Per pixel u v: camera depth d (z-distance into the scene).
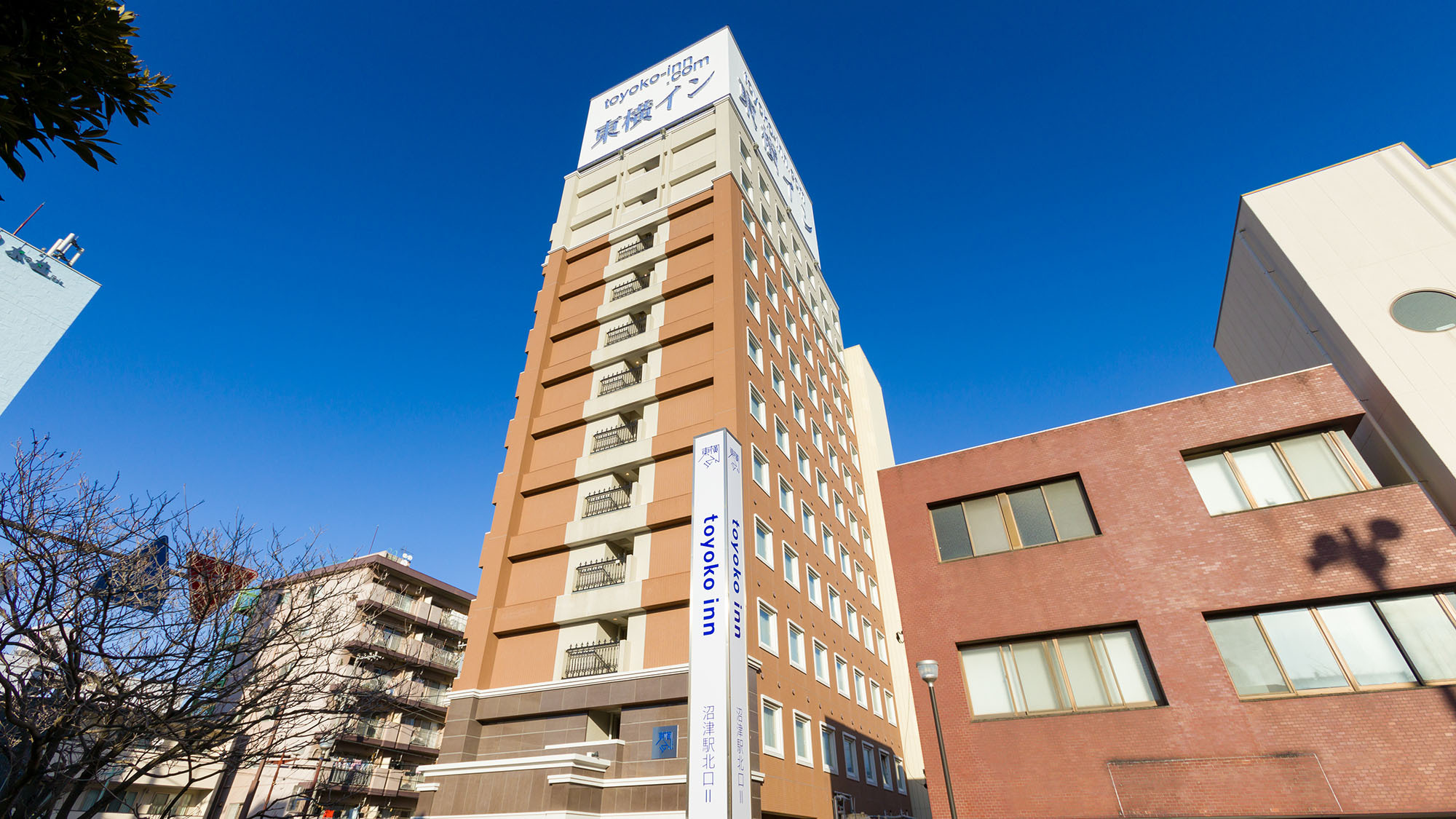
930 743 16.45
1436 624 13.64
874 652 37.75
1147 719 14.73
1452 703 12.78
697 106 41.97
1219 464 17.05
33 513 11.95
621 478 28.98
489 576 27.86
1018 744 15.62
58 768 11.54
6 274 22.67
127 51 7.33
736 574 21.02
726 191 35.69
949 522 19.28
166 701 12.63
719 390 28.19
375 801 38.53
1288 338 23.69
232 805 32.12
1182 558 16.08
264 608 14.91
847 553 38.47
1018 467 18.97
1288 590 14.84
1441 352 17.55
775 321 37.44
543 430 31.75
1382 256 19.75
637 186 40.16
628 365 32.50
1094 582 16.62
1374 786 12.64
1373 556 14.49
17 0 6.75
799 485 33.47
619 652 23.61
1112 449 18.11
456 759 23.45
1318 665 14.13
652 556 25.33
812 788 24.59
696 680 19.12
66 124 6.95
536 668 24.95
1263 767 13.46
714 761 17.64
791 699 25.25
